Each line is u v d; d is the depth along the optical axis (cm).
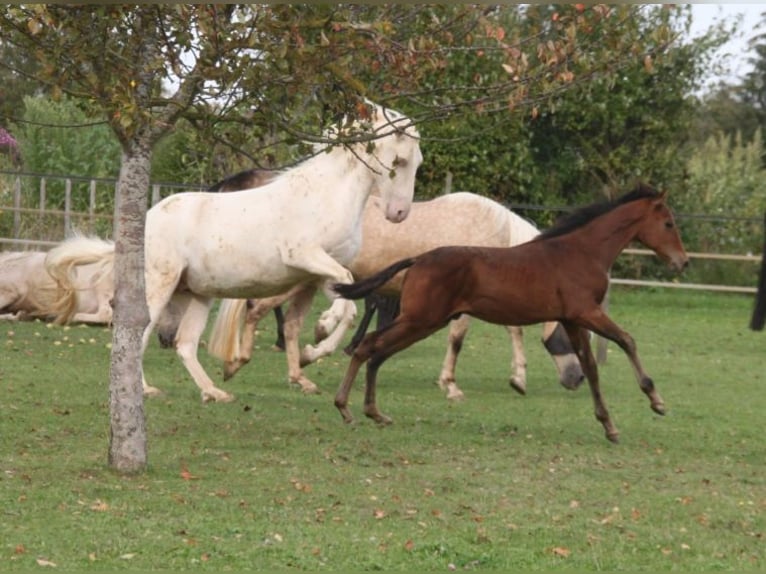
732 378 1666
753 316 1313
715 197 2903
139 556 671
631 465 995
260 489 840
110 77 788
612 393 1475
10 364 1395
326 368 1580
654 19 1348
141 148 845
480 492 861
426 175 2688
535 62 998
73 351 1548
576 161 2845
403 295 1108
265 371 1509
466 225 1434
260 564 667
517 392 1445
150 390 1226
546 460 994
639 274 2809
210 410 1155
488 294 1094
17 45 792
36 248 2458
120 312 866
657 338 2111
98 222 2511
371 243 1434
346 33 760
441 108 866
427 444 1041
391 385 1466
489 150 2692
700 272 2816
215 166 2330
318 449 991
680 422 1255
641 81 2761
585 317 1089
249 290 1210
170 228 1191
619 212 1117
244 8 750
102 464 891
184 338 1220
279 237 1184
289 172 1208
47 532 706
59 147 2642
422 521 772
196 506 783
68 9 758
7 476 839
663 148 2884
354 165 1193
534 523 783
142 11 770
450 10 853
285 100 834
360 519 770
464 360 1747
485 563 688
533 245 1111
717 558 724
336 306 1265
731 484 941
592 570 687
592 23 831
